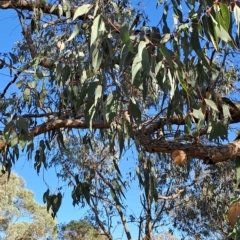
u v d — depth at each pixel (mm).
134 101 2662
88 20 3094
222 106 3219
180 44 2486
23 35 4781
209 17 2342
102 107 2682
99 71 2721
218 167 8242
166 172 8680
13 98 4164
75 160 7074
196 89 2986
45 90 4070
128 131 3219
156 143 3262
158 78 2420
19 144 3453
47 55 4211
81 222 14359
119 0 4090
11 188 17031
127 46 2203
